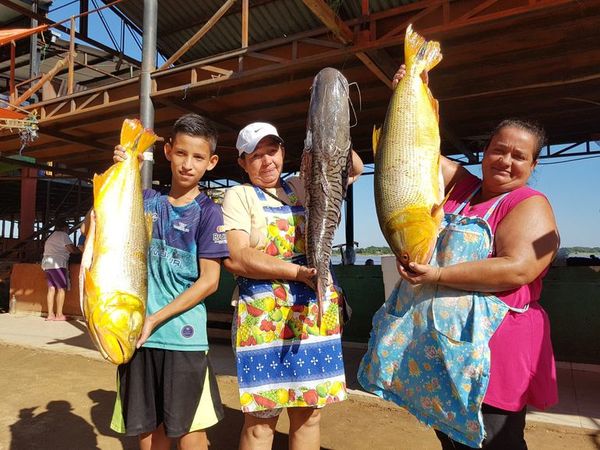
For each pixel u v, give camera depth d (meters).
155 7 6.46
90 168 13.58
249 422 2.57
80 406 4.42
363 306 6.55
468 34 5.04
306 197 2.40
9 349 6.73
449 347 2.04
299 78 6.37
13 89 9.52
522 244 1.97
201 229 2.43
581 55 5.38
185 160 2.44
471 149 10.77
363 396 4.52
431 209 2.10
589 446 3.51
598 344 5.36
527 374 2.00
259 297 2.48
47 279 8.95
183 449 2.45
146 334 2.15
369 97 7.32
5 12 12.93
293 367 2.43
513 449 2.01
